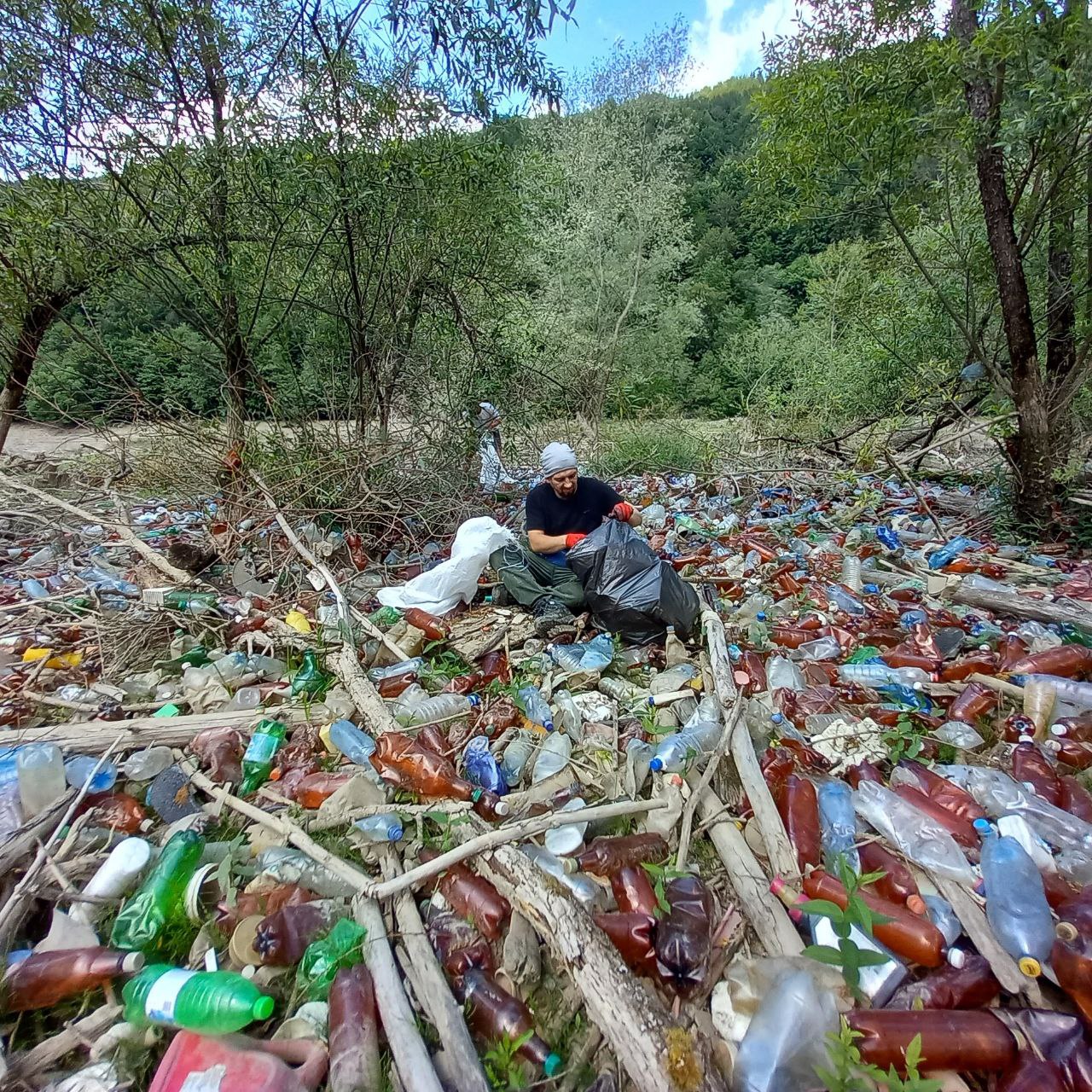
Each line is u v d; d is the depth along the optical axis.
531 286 13.18
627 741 2.36
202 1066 1.24
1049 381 4.82
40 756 2.10
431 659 3.04
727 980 1.43
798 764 2.15
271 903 1.66
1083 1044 1.23
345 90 4.57
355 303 5.52
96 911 1.68
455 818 1.91
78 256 4.70
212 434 5.10
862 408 8.67
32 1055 1.32
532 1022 1.41
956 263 5.82
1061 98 3.58
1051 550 4.33
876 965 1.37
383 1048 1.35
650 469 7.89
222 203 4.80
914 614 3.18
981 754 2.23
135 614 3.25
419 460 5.71
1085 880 1.66
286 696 2.67
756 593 3.51
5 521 5.23
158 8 4.32
